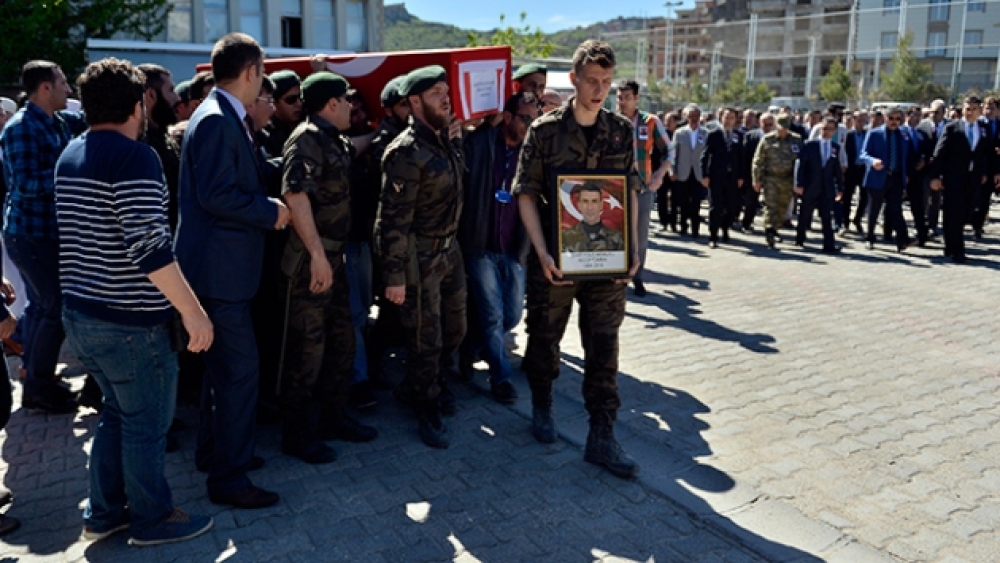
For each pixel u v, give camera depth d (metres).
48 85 4.43
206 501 3.64
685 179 12.00
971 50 46.72
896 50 44.41
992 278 9.07
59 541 3.31
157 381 3.09
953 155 9.88
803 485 3.89
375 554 3.22
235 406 3.51
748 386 5.33
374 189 4.68
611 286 3.96
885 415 4.82
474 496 3.72
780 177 11.05
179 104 4.80
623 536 3.38
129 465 3.13
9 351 5.90
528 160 3.88
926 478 3.98
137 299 2.95
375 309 6.72
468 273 4.91
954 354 6.09
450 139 4.39
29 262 4.43
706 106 45.75
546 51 23.77
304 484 3.81
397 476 3.91
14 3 13.56
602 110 3.89
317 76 3.81
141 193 2.79
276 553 3.22
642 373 5.59
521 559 3.20
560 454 4.18
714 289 8.43
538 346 4.22
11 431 4.45
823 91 45.53
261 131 4.57
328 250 3.95
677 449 4.30
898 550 3.32
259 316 4.41
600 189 3.82
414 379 4.29
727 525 3.48
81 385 5.13
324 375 4.21
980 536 3.43
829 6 64.31
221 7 20.83
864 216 14.23
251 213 3.29
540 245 3.88
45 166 4.42
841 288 8.50
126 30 16.36
